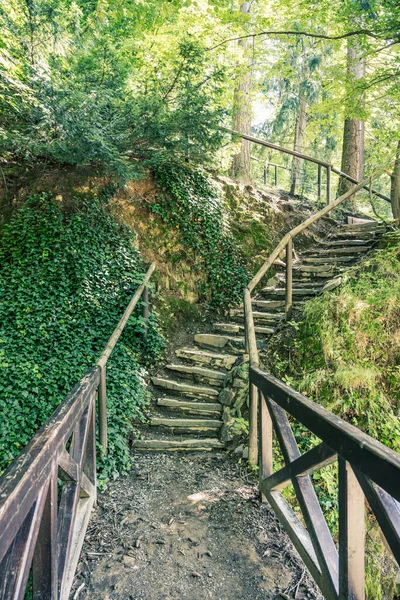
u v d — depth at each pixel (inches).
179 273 219.1
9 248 185.2
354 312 157.3
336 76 229.5
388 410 144.4
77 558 78.3
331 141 422.6
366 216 337.1
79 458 81.4
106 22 241.6
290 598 72.4
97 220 201.6
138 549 86.0
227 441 136.6
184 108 199.6
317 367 152.3
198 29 238.2
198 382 168.1
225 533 91.7
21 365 149.6
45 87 163.5
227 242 234.5
